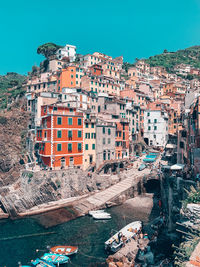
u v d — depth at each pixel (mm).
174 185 34094
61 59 123500
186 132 45219
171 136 80062
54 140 52812
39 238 35812
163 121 85875
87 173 56344
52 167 52438
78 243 34062
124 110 77125
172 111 94688
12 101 102250
